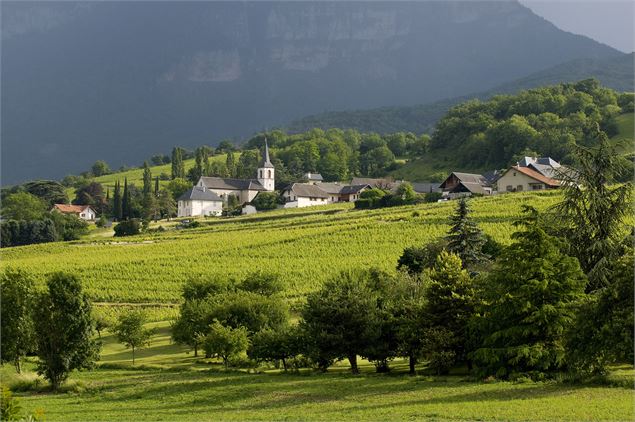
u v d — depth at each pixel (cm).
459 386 5294
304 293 10125
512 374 5312
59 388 6359
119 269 11950
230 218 18962
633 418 4053
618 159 6109
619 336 4828
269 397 5378
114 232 19325
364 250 12050
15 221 18662
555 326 5278
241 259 12188
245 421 4562
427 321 6053
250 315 7862
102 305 10456
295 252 12300
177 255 12738
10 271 7800
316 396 5300
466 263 8431
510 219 12506
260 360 6831
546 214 6091
